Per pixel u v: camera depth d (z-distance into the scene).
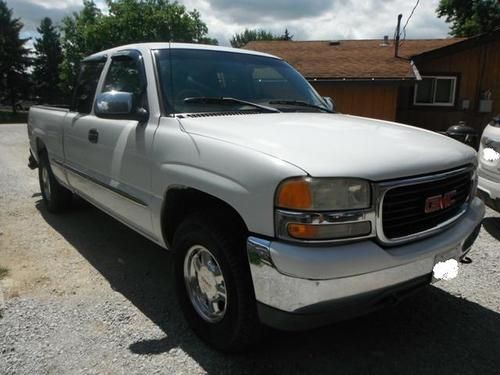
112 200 3.69
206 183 2.53
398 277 2.30
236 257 2.46
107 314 3.21
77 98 4.51
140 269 4.00
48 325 3.04
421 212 2.43
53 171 5.20
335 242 2.15
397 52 14.66
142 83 3.36
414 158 2.43
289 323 2.23
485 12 27.52
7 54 46.06
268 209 2.20
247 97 3.56
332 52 15.88
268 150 2.34
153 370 2.59
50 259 4.20
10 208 5.95
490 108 14.03
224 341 2.66
